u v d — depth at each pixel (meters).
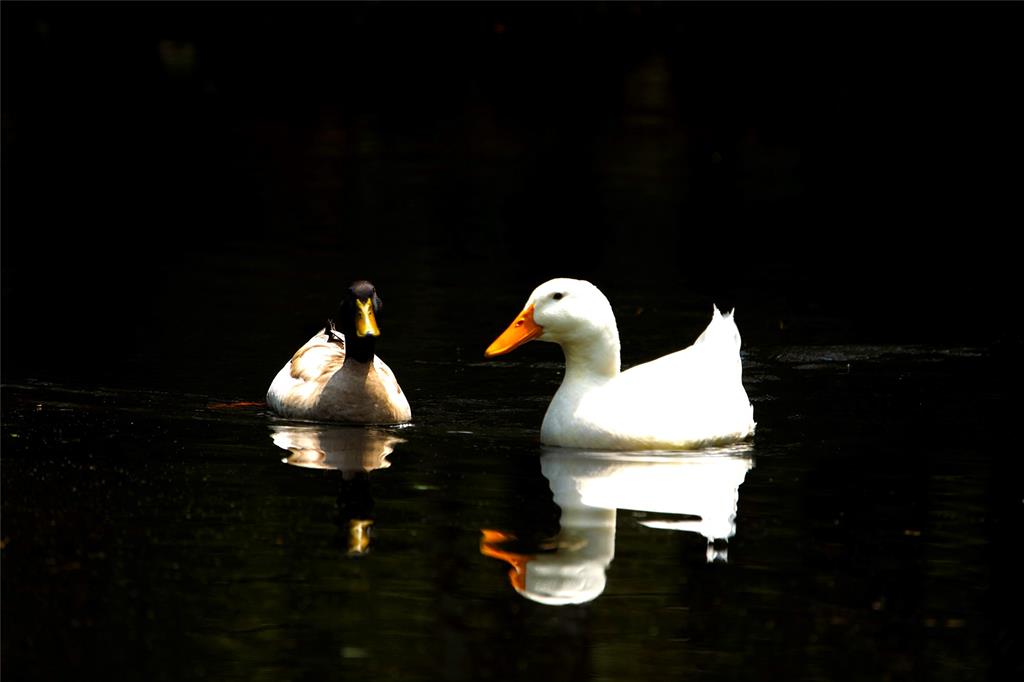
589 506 10.38
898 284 18.75
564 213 24.16
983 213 24.11
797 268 19.94
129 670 7.73
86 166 28.50
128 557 9.26
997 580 9.04
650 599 8.70
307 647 8.04
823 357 15.12
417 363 14.99
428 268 19.92
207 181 27.05
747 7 42.00
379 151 30.53
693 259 20.58
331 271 19.62
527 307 12.02
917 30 39.94
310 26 42.66
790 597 8.77
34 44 41.03
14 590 8.71
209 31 42.16
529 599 8.70
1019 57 38.88
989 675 7.82
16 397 13.39
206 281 18.98
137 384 13.98
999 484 10.94
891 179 27.53
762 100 37.03
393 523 9.95
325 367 13.27
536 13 42.94
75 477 10.93
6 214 23.91
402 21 42.78
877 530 9.91
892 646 8.12
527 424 12.78
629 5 42.84
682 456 11.73
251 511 10.18
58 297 17.94
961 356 15.12
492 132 33.09
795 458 11.68
